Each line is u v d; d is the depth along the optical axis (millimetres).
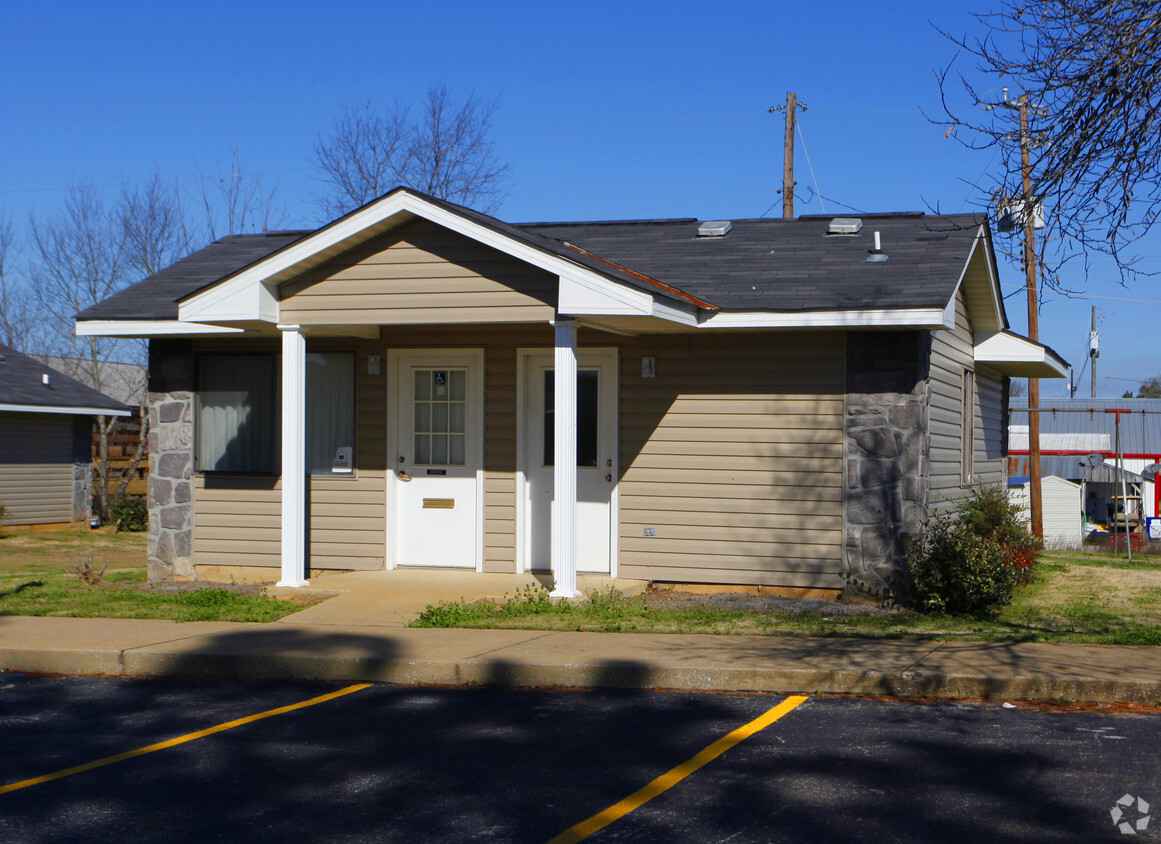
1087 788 5234
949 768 5570
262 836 4730
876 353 10602
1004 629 9219
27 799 5273
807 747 5992
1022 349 13945
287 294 10938
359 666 8070
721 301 10633
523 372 11875
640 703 7141
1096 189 7691
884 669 7410
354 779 5535
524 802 5129
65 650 8547
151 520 12797
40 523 22688
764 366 11086
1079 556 19984
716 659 7809
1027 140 7809
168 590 11836
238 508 12602
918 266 11078
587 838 4641
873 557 10547
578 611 9852
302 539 11305
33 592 11734
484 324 11000
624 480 11492
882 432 10555
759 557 11070
